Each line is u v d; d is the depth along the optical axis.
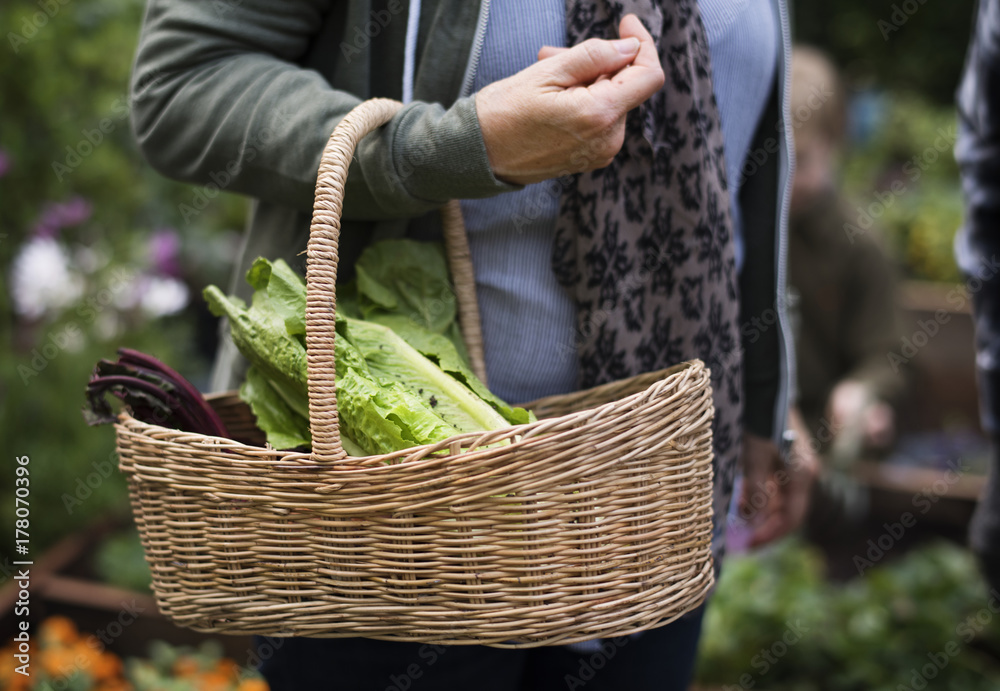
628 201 1.10
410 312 1.14
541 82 0.92
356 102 1.00
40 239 2.63
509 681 1.20
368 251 1.15
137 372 1.04
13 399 2.48
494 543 0.87
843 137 2.82
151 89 1.08
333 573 0.91
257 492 0.91
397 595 0.91
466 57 1.06
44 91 2.48
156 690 1.92
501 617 0.89
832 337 2.88
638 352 1.12
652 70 0.95
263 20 1.07
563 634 0.91
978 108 1.73
